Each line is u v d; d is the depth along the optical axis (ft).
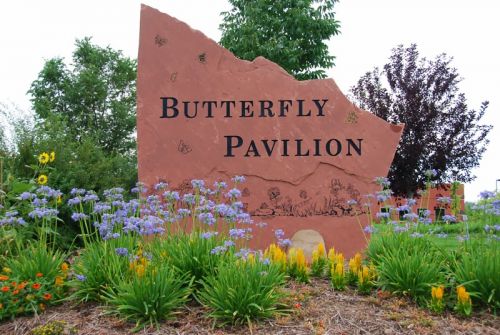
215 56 26.14
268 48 64.34
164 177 25.70
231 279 15.20
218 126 25.93
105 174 32.76
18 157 29.86
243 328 14.67
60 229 27.12
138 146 25.82
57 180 28.37
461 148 56.13
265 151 25.80
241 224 24.76
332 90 25.93
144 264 16.02
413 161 53.21
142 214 19.53
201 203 18.86
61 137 31.89
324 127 25.84
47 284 16.42
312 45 68.74
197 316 15.29
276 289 16.28
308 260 25.14
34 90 96.02
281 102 25.98
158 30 26.20
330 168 25.75
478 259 16.69
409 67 58.85
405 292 16.69
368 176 25.63
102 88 93.45
